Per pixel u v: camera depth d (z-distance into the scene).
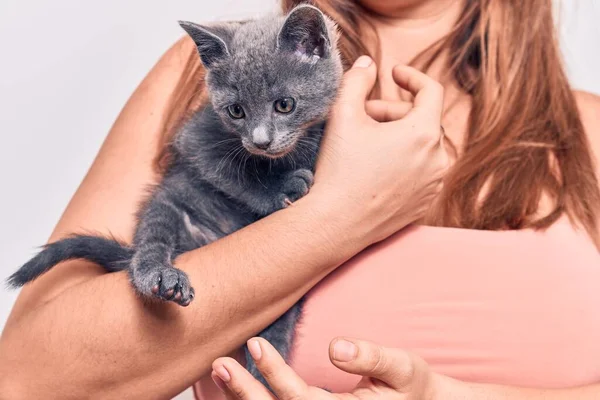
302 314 0.51
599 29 0.74
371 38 0.59
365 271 0.51
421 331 0.51
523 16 0.58
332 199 0.49
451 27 0.60
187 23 0.52
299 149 0.54
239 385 0.43
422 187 0.50
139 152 0.56
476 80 0.58
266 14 0.62
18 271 0.50
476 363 0.51
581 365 0.50
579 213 0.52
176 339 0.47
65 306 0.48
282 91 0.52
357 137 0.49
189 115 0.56
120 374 0.47
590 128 0.58
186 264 0.48
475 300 0.51
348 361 0.43
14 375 0.48
